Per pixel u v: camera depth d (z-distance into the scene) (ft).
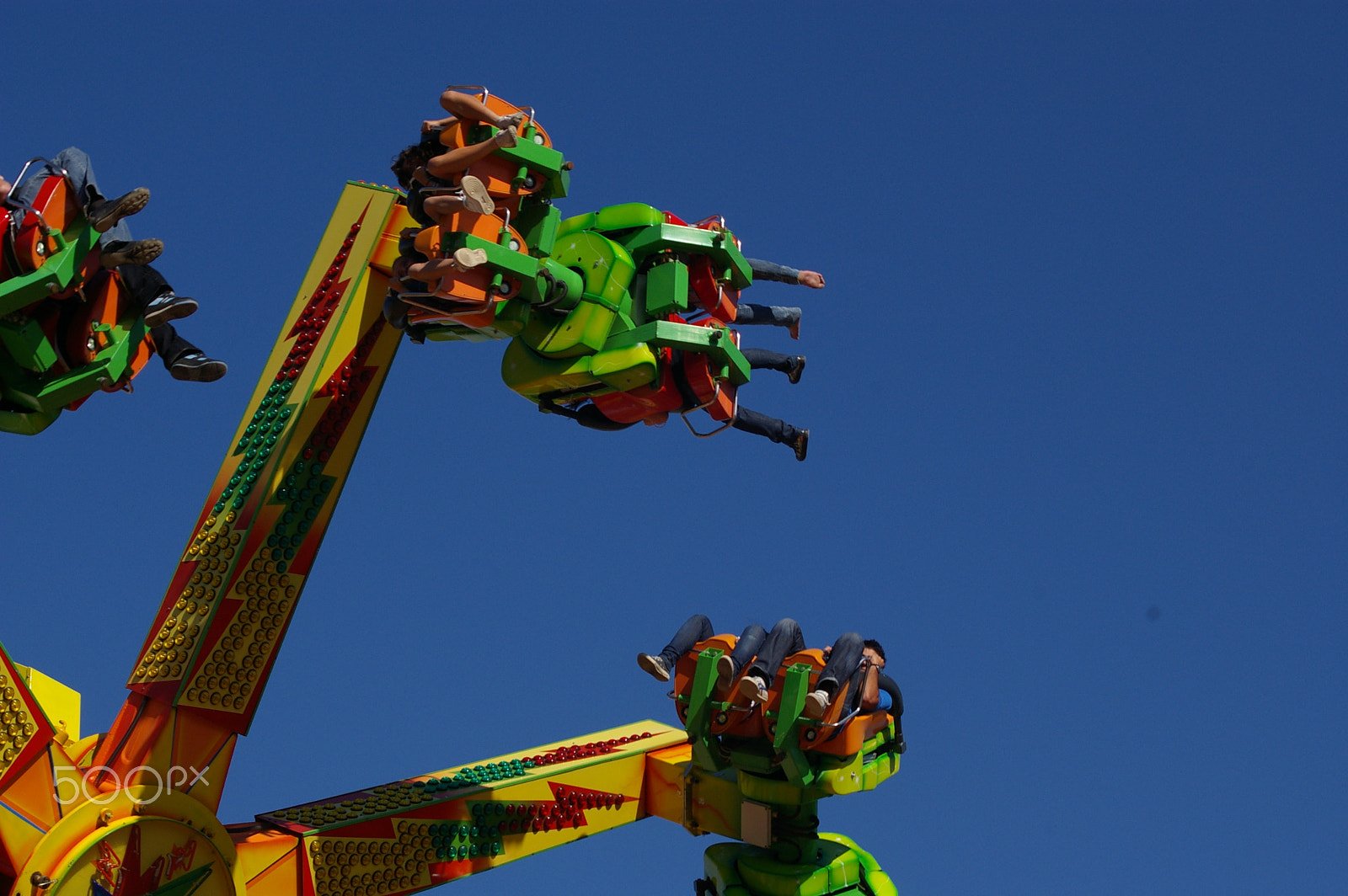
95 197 41.60
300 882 54.24
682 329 49.75
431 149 47.26
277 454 52.21
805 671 58.08
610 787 68.95
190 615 51.29
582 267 51.13
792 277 56.29
